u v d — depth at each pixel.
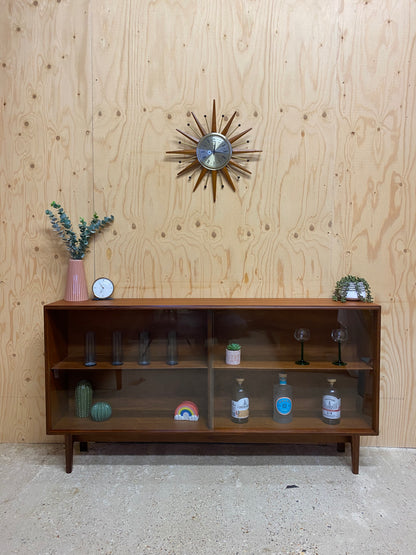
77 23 2.09
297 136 2.11
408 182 2.10
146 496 1.72
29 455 2.08
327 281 2.14
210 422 1.95
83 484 1.81
